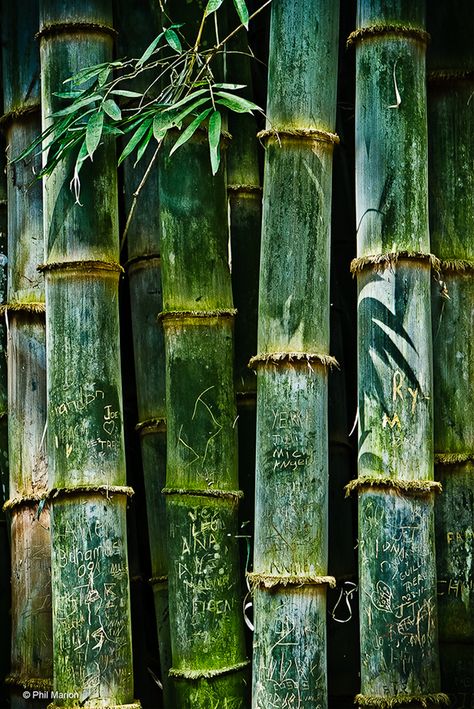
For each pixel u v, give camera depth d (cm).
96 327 360
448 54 381
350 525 402
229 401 364
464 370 369
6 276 428
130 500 387
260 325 348
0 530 426
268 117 354
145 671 410
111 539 352
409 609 334
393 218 349
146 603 416
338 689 390
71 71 372
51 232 366
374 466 341
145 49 407
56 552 353
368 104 356
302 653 331
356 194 360
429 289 351
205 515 355
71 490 351
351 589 388
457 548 360
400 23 355
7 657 422
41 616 383
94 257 362
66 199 365
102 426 356
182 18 383
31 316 397
